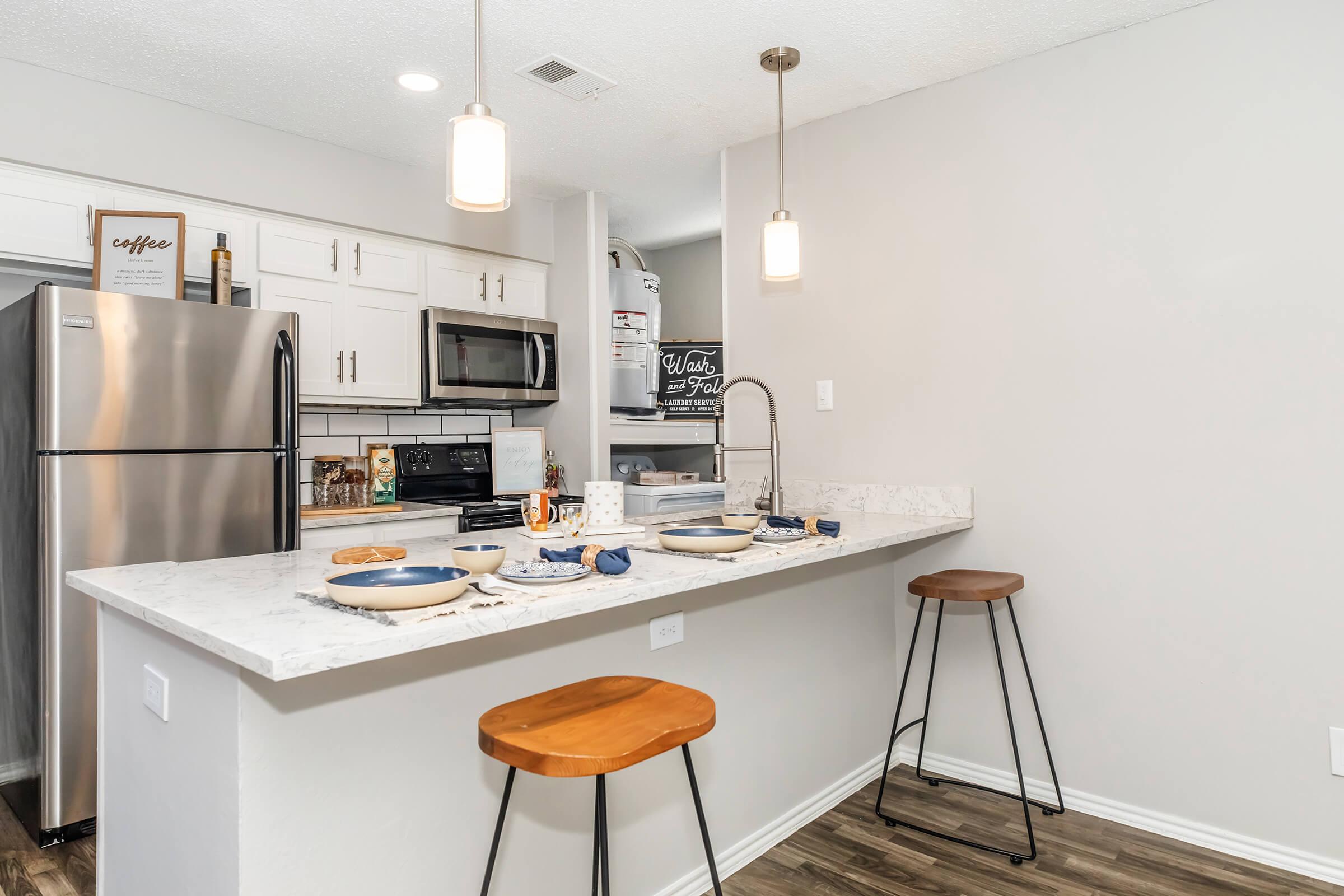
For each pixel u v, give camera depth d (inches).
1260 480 82.0
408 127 118.0
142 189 107.6
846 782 98.0
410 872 55.8
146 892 57.6
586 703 54.6
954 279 102.9
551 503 145.3
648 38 92.4
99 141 102.7
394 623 46.0
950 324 103.3
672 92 106.4
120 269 103.5
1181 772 86.9
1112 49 91.0
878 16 87.8
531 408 161.8
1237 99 83.1
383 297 132.2
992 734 100.7
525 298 153.2
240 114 112.9
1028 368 96.9
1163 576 87.8
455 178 64.3
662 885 73.5
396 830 55.0
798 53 96.1
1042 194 95.8
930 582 89.7
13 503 93.5
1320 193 78.7
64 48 93.9
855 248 112.3
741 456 125.8
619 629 70.8
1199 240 85.4
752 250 124.1
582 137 122.3
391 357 133.1
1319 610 79.0
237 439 98.6
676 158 131.7
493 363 143.1
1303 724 79.8
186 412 94.6
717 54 96.2
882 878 79.0
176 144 109.0
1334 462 78.0
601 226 151.1
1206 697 85.3
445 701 58.2
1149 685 88.8
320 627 45.7
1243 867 81.0
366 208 128.5
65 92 100.2
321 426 137.0
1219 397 84.2
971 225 101.4
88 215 103.3
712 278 182.1
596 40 93.0
